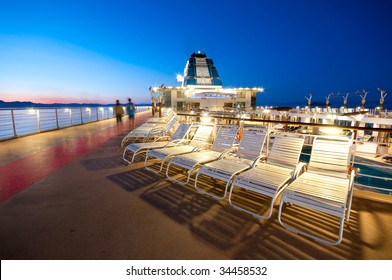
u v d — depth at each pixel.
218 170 3.70
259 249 2.51
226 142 5.18
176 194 3.87
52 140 8.96
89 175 4.77
